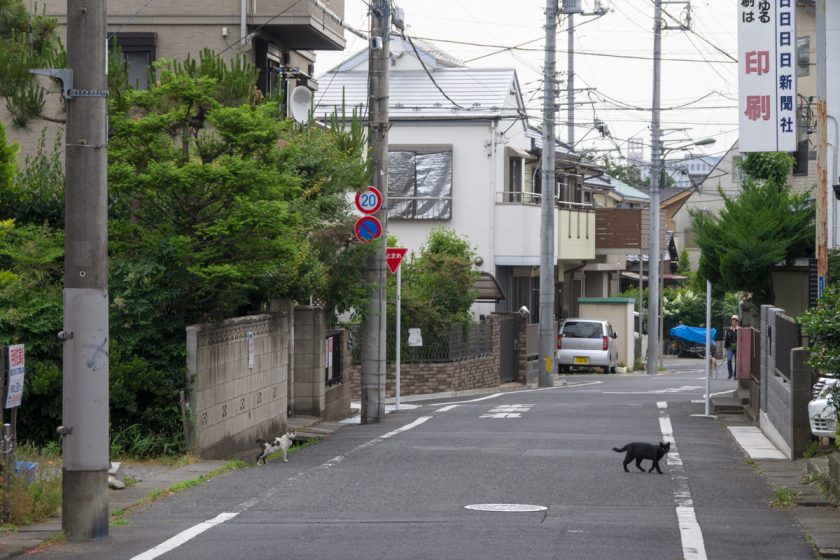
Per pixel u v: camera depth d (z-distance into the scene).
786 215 29.91
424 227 48.38
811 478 16.36
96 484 11.81
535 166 56.47
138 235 19.02
